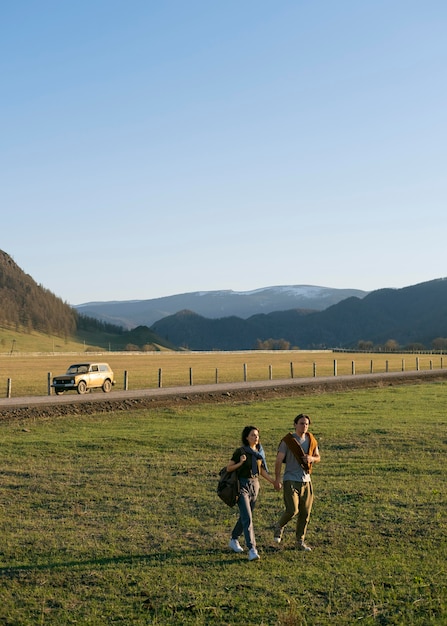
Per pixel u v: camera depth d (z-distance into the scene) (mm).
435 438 25562
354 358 131750
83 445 24172
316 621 9016
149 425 30016
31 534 13141
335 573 10836
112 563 11398
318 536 13039
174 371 77812
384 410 35875
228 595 9930
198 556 11789
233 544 12062
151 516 14523
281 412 35188
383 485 17547
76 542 12641
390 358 131000
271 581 10484
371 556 11734
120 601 9750
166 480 18234
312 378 57812
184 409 36594
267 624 8945
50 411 34062
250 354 162375
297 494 12102
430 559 11531
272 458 22219
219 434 26719
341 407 37594
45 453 22484
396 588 10148
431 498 16062
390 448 23547
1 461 21016
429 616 9133
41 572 10945
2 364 97312
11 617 9180
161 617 9180
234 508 15258
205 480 18234
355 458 21641
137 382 57344
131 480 18219
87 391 48000
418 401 41094
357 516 14453
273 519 14445
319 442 24844
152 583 10445
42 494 16578
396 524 13820
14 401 36750
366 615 9195
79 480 18203
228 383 52094
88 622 9008
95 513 14797
